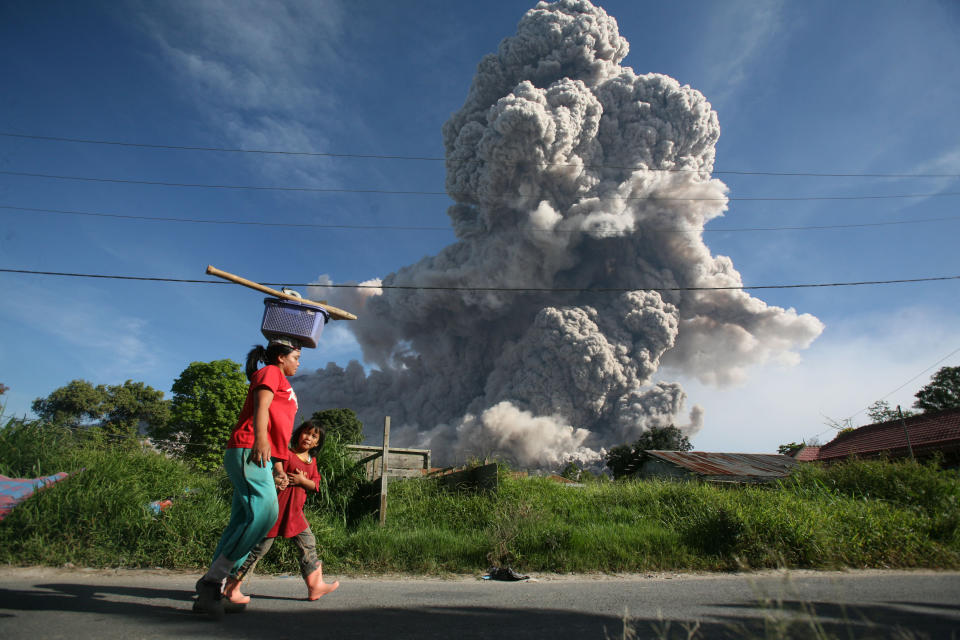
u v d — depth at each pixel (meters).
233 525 2.26
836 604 2.86
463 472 7.84
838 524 5.61
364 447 8.63
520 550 4.88
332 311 2.97
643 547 5.14
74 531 3.66
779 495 7.23
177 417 22.64
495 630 2.20
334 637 1.98
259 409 2.30
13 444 4.47
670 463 17.97
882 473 8.42
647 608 2.75
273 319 2.75
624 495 8.27
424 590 3.28
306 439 2.99
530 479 8.91
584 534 5.25
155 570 3.48
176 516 4.12
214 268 2.65
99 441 5.47
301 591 3.07
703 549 5.24
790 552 5.01
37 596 2.43
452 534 5.46
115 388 28.70
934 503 7.09
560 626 2.29
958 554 5.22
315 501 5.92
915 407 29.16
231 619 2.19
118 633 1.88
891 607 2.79
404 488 7.21
